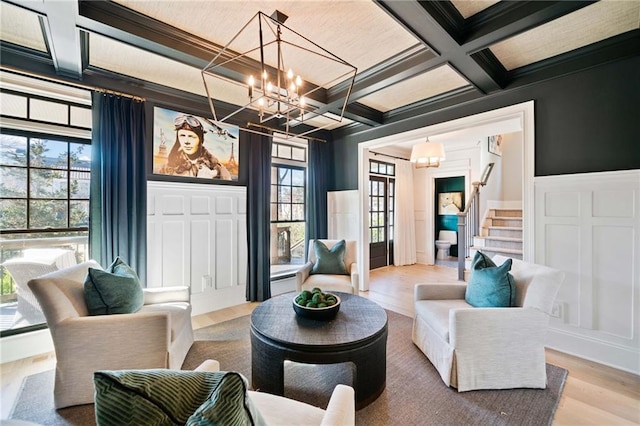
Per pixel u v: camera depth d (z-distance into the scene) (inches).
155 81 124.4
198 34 92.0
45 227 110.7
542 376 82.6
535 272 88.9
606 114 99.3
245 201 163.2
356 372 73.6
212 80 124.1
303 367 94.7
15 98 103.6
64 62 98.7
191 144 142.3
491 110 127.2
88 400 74.1
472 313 81.9
